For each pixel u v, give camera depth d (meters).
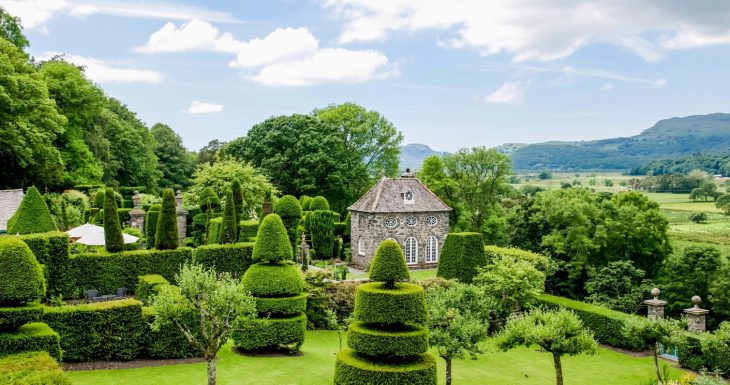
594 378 28.77
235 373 22.36
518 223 55.59
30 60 63.91
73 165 64.56
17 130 45.59
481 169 71.50
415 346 20.16
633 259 52.22
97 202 57.19
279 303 25.30
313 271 34.66
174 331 23.80
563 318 24.52
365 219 54.44
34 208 33.91
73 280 31.06
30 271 19.61
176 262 34.00
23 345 19.12
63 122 51.53
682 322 29.94
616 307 44.34
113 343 22.97
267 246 25.70
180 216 60.78
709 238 60.09
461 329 23.73
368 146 85.50
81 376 20.89
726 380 29.53
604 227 50.06
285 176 76.38
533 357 32.19
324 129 79.06
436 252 56.44
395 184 56.41
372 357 20.66
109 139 79.56
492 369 28.78
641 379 28.69
